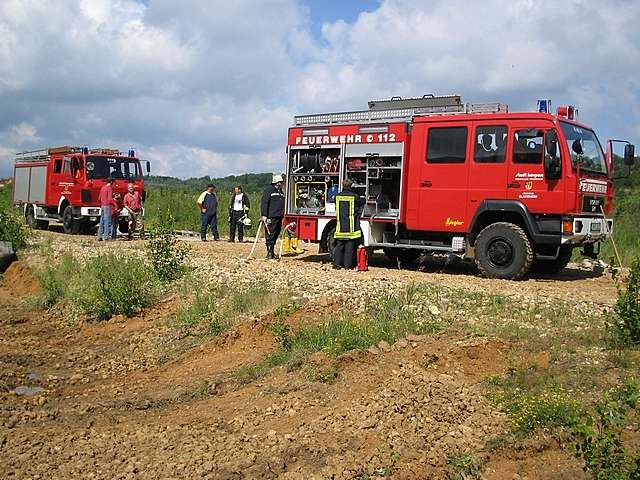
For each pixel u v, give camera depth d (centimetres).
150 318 1261
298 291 1218
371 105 1553
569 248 1430
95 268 1526
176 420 761
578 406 641
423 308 1041
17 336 1233
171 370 1002
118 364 1050
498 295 1123
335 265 1534
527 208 1338
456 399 698
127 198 2320
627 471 534
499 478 580
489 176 1376
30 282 1650
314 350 896
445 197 1430
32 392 932
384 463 597
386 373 775
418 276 1409
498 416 666
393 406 696
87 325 1273
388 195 1532
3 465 647
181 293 1334
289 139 1670
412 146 1470
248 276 1399
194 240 2305
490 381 743
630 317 801
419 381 735
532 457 602
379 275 1416
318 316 1042
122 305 1288
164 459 648
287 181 1677
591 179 1354
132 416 796
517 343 830
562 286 1299
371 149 1530
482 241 1391
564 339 832
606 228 1417
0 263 1836
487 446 617
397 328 923
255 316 1086
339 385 784
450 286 1238
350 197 1502
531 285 1301
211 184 2258
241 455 642
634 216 2355
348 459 605
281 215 1661
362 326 938
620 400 639
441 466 594
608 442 540
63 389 947
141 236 2355
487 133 1379
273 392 800
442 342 845
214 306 1212
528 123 1332
